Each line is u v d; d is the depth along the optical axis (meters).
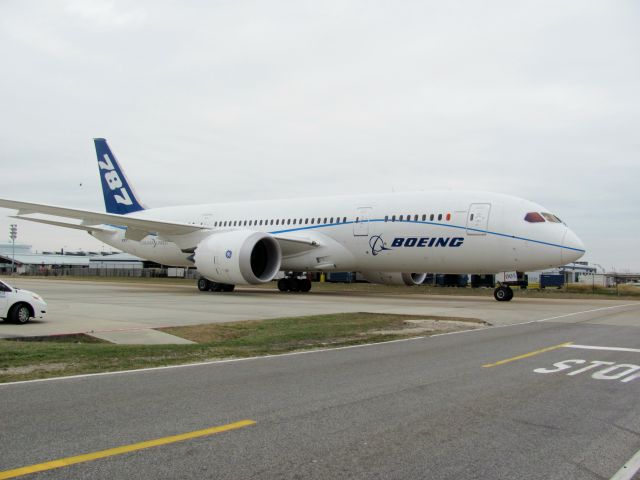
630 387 7.30
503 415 5.95
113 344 10.68
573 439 5.17
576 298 30.44
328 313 17.00
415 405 6.34
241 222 30.31
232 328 13.12
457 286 49.62
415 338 12.16
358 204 26.55
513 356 9.72
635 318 16.97
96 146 35.50
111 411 5.99
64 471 4.29
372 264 26.12
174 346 10.41
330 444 4.98
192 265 32.66
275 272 25.86
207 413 5.95
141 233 28.62
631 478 4.27
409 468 4.43
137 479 4.15
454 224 23.52
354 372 8.25
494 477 4.27
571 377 7.93
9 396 6.64
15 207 24.14
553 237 21.83
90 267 87.62
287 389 7.11
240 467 4.41
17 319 13.47
